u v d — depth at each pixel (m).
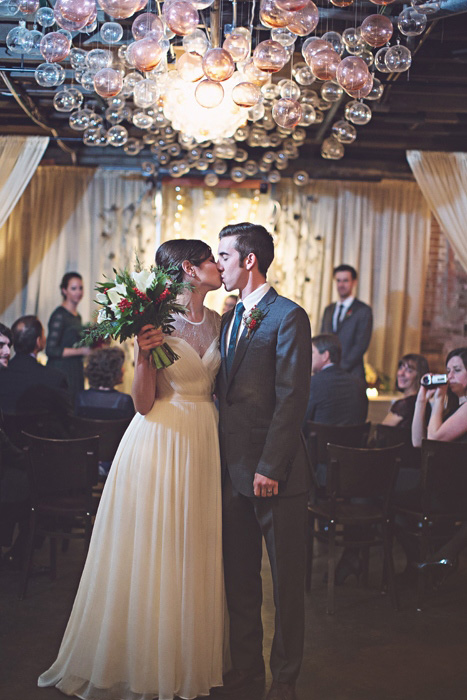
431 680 3.39
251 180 7.98
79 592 3.22
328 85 4.38
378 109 5.93
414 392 5.23
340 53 4.02
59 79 4.02
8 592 4.40
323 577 4.79
